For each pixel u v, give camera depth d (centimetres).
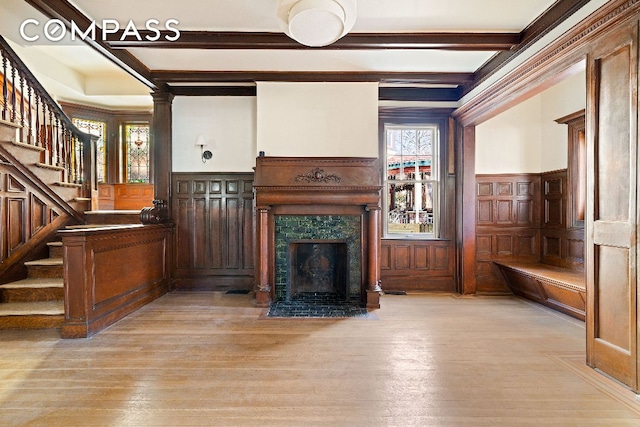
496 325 358
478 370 258
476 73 427
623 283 229
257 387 233
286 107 431
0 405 212
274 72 427
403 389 231
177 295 475
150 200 682
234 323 362
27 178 395
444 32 335
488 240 504
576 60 269
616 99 232
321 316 387
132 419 199
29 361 271
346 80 430
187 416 202
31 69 491
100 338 319
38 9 284
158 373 253
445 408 210
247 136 502
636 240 218
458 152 497
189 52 375
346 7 258
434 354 287
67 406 211
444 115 505
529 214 501
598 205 250
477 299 463
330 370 258
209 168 504
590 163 254
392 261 509
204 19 313
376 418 200
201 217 505
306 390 230
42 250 416
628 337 227
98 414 203
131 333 332
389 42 341
